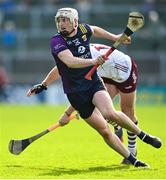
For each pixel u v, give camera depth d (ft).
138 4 298.15
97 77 86.48
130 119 93.35
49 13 279.49
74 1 302.66
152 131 159.02
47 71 273.13
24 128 167.43
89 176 80.74
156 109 246.88
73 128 169.37
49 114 219.20
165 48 275.59
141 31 274.98
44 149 117.08
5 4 306.55
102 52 92.94
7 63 272.92
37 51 273.75
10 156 104.73
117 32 276.21
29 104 276.21
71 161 99.19
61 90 275.80
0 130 161.89
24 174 83.87
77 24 86.58
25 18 280.92
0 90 275.39
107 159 101.55
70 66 83.87
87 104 85.66
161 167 89.86
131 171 85.25
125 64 92.89
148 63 273.75
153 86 272.72
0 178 78.84
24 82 274.16
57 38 85.66
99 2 301.84
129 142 94.68
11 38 274.16
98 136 146.30
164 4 295.07
